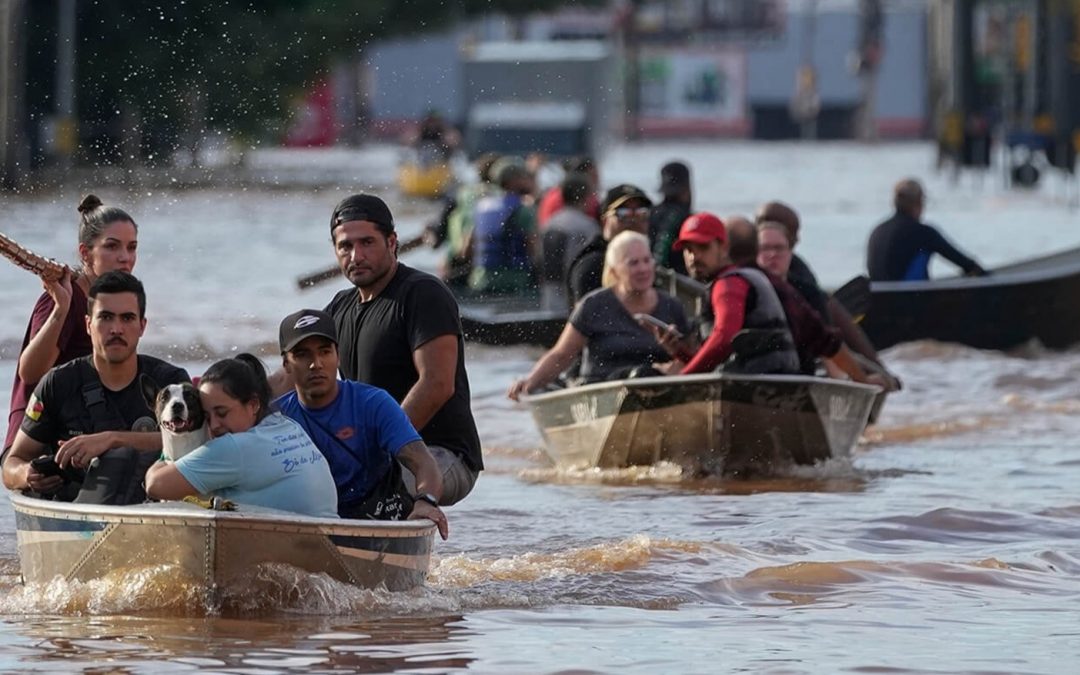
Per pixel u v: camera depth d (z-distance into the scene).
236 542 20.70
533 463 35.00
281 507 21.17
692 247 33.28
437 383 24.22
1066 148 143.88
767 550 25.53
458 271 55.50
